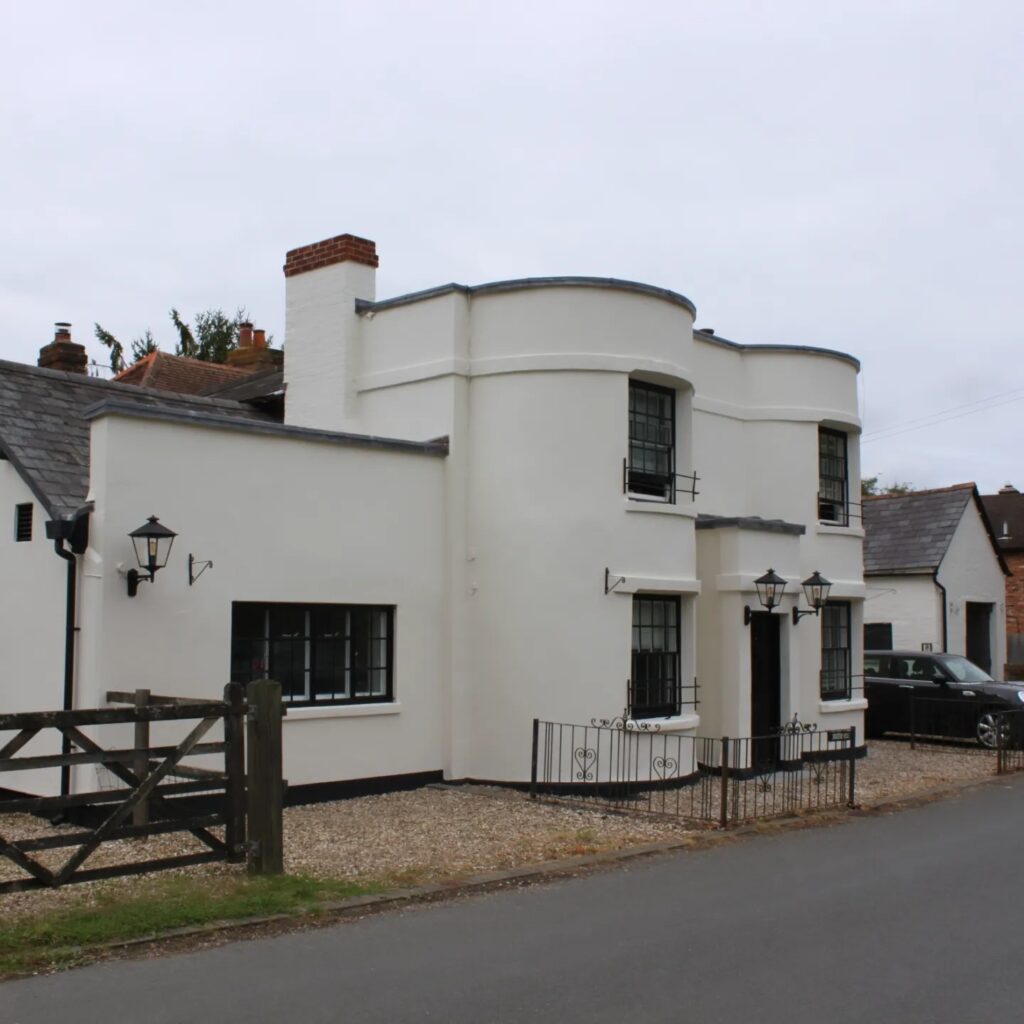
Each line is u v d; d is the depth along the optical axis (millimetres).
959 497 26594
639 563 14445
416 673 13906
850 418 18922
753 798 13617
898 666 21203
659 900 8680
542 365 14195
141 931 7320
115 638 11102
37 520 11859
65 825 11141
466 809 12438
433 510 14258
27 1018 5887
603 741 13875
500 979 6645
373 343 15492
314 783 12789
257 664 12578
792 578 16672
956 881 9438
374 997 6285
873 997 6410
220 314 45281
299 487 12844
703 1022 5980
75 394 14211
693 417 16625
